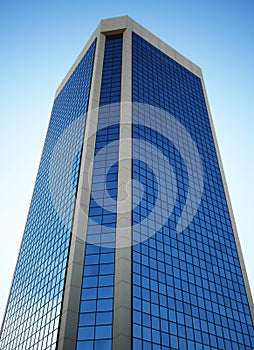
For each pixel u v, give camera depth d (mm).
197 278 64938
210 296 64562
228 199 89250
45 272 66375
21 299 75188
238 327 64438
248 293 72438
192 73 115000
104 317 49500
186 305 58844
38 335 57062
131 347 46750
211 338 58219
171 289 58469
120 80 88500
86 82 93000
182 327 55094
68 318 49219
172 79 104125
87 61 100938
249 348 62938
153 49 106812
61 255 61625
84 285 53250
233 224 84312
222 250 75562
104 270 54781
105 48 98938
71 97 102250
